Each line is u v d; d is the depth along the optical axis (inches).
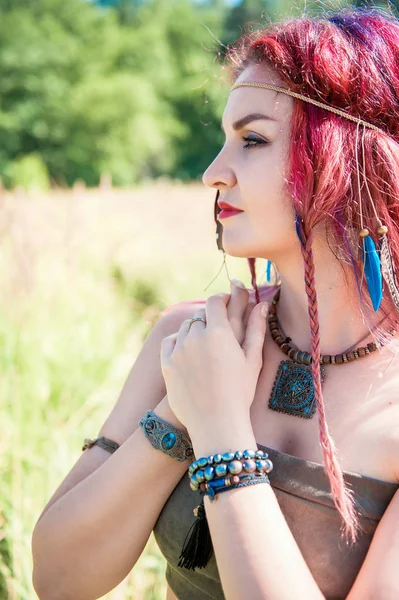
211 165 52.4
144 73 1599.4
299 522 46.4
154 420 51.6
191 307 59.7
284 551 43.4
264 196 50.1
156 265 252.8
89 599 53.9
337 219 49.5
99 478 52.4
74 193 199.2
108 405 136.3
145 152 1492.4
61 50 1422.2
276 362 52.4
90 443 57.8
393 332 51.1
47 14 1486.2
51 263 186.2
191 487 47.8
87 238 213.0
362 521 45.8
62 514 53.2
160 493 51.8
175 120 1582.2
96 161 1428.4
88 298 195.5
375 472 46.4
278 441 49.3
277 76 50.8
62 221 195.8
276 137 50.0
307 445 48.4
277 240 50.9
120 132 1444.4
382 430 47.0
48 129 1398.9
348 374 49.8
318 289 51.9
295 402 49.8
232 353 48.9
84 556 52.5
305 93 49.6
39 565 54.3
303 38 50.8
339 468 44.7
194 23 1770.4
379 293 48.8
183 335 50.9
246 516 44.3
